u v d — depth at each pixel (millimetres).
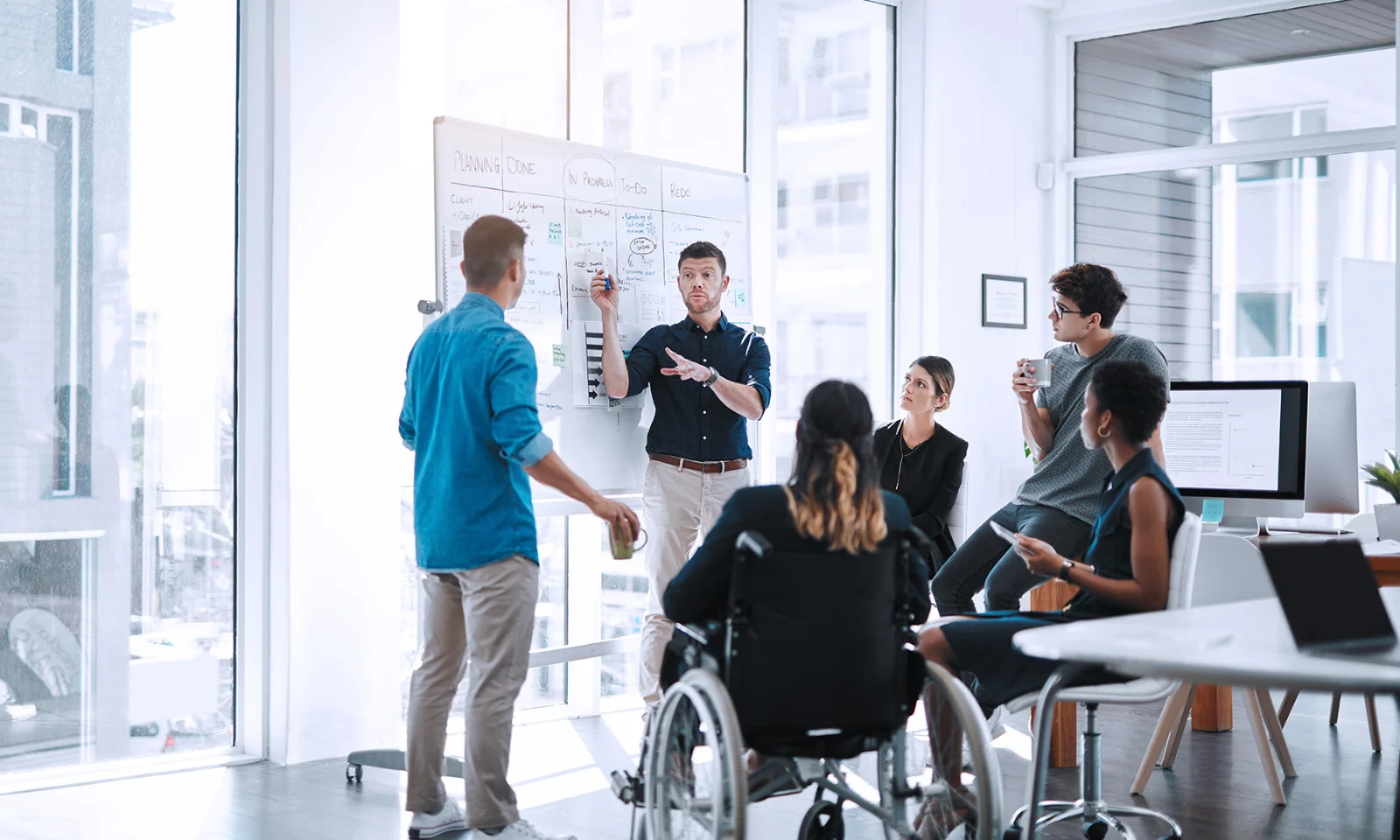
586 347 4363
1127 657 1955
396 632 4457
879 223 6500
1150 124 6793
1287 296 6414
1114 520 3031
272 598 4238
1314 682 1806
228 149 4289
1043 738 2770
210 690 4258
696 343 4516
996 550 4316
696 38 5598
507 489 3193
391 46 4445
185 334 4207
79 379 3994
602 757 4367
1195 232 6680
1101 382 3055
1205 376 6672
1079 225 7051
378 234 4422
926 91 6465
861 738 2650
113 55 4051
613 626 5164
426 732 3357
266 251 4254
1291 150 6324
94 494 4023
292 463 4184
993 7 6695
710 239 4855
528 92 4941
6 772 3857
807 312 6164
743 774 2357
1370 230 6148
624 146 5328
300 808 3664
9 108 3863
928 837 2744
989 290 6664
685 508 4469
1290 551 2076
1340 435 4617
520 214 4199
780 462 6023
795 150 6113
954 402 6496
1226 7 6441
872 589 2551
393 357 4469
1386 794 3867
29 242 3902
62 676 3965
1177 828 3328
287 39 4184
